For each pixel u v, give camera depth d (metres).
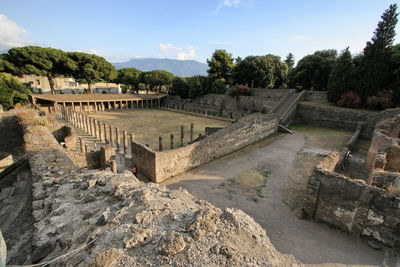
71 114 42.53
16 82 45.53
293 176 18.47
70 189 6.96
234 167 20.64
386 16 36.06
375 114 30.42
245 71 58.09
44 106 53.88
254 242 4.21
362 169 19.53
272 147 27.06
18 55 48.62
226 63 65.50
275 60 59.75
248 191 15.88
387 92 35.62
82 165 15.61
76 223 5.03
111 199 6.00
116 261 3.47
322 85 51.28
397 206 9.20
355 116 35.78
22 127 18.52
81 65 58.25
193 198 6.65
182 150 18.98
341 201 10.90
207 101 63.22
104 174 7.97
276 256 4.03
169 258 3.57
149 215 4.73
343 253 9.54
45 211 5.95
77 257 3.75
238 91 55.31
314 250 9.77
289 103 42.72
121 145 29.50
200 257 3.64
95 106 59.28
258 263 3.70
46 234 4.70
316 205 11.93
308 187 12.03
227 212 5.01
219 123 46.72
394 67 37.03
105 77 66.44
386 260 9.08
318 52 55.56
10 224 6.47
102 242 3.97
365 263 8.95
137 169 19.36
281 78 60.66
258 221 12.21
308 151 25.20
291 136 32.69
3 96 40.16
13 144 21.20
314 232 11.08
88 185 6.94
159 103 74.88
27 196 8.71
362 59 38.62
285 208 13.60
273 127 34.03
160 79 76.31
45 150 11.84
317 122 40.38
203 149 21.28
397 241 9.37
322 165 12.40
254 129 28.97
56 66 54.88
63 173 8.79
